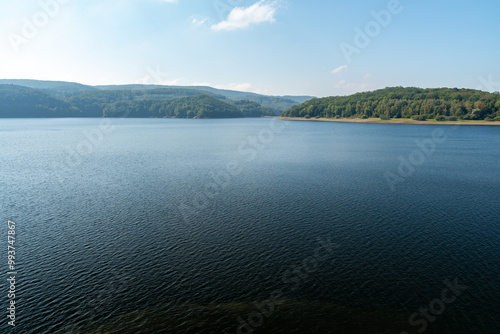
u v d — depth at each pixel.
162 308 27.23
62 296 28.89
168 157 106.19
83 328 24.97
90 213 49.94
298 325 25.08
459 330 24.33
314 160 98.44
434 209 50.69
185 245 38.59
